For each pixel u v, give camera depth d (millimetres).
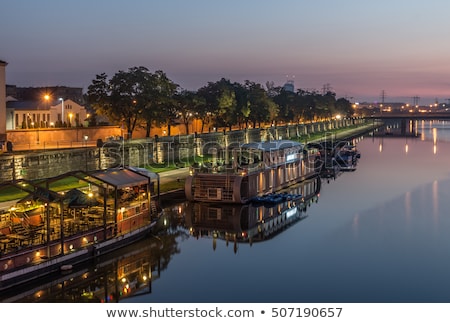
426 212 88438
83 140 130125
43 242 52844
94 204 59750
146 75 139375
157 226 75562
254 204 91688
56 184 93438
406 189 112250
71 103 161875
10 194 83125
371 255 64000
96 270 57312
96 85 137750
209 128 192750
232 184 87312
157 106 141000
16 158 89875
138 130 157625
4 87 114125
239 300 49562
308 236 72625
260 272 57500
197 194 89312
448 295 51188
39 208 58688
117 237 60906
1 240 52750
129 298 49938
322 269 58656
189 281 54688
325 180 125312
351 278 55844
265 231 75000
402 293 51656
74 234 55688
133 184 64688
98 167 109312
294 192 106375
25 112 147375
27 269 49531
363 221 81812
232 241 69562
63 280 52938
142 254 63438
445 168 149875
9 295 48188
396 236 72938
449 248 67062
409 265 60219
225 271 57656
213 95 183500
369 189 112125
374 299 50125
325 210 89812
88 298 50000
